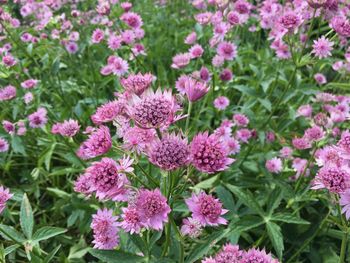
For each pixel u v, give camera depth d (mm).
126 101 190
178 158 162
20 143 348
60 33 445
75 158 320
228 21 362
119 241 218
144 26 535
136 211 179
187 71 428
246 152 331
